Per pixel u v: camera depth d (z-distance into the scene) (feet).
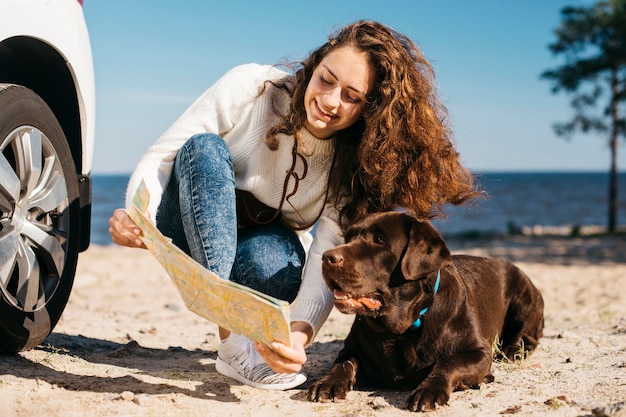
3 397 9.19
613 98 81.20
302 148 11.27
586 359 13.48
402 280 10.95
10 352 11.39
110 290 29.30
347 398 10.74
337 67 10.54
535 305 14.89
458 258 14.47
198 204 10.64
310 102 10.75
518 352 14.24
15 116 10.53
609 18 77.20
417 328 11.25
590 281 35.88
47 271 11.66
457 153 12.07
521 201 236.84
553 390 10.82
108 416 8.94
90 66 12.94
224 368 11.55
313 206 12.05
